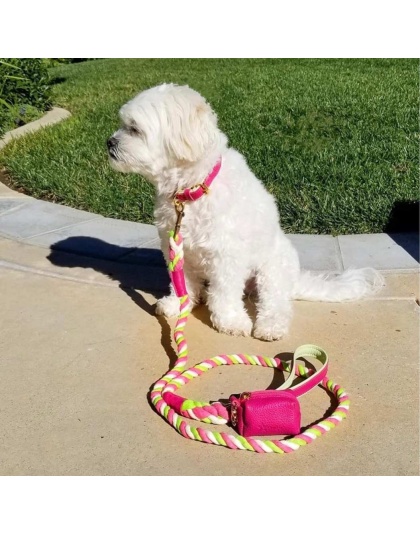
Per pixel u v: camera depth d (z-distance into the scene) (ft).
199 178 2.60
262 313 2.84
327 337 2.74
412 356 2.56
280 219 3.94
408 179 4.38
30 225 4.05
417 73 8.74
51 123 6.62
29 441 2.11
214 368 2.52
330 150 5.14
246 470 1.97
